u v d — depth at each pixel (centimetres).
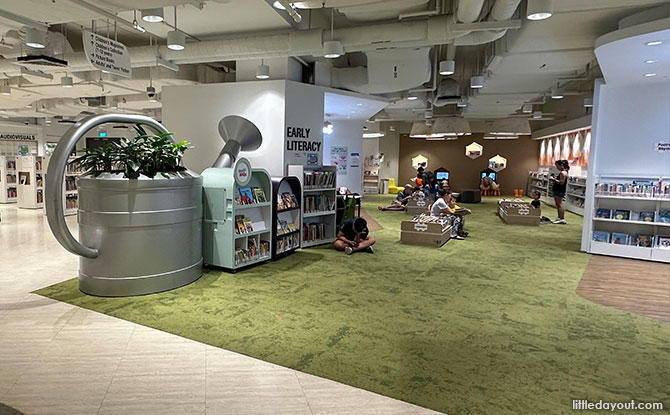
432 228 830
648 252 739
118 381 311
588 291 553
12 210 1278
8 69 863
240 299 495
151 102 1429
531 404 290
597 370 340
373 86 953
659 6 530
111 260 491
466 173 2269
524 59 783
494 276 618
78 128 483
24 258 682
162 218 509
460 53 1047
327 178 829
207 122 833
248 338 388
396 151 2350
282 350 365
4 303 471
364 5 613
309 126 829
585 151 1433
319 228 822
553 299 517
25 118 1902
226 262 600
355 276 604
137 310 454
